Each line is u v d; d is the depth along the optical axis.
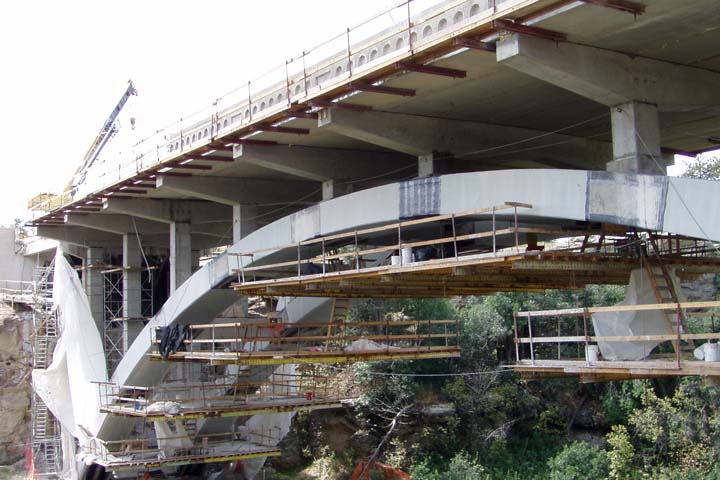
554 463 39.69
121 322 46.59
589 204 16.39
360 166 26.00
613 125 16.97
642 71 16.84
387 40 18.38
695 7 14.27
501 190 18.33
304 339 25.05
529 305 50.44
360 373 44.12
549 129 23.53
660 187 15.01
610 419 45.69
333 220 23.64
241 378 35.28
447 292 25.38
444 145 21.88
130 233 40.78
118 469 32.25
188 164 27.56
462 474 39.06
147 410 30.34
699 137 25.16
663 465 38.78
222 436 37.56
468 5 16.02
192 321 32.28
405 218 21.03
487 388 45.16
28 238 60.78
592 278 21.70
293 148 24.91
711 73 18.03
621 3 14.03
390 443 43.22
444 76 17.83
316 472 42.47
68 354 36.72
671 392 44.53
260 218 30.73
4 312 48.94
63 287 37.56
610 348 17.61
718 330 43.28
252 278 29.25
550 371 17.36
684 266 19.05
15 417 46.28
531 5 14.29
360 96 19.61
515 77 18.20
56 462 42.41
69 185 46.25
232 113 23.92
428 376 45.50
